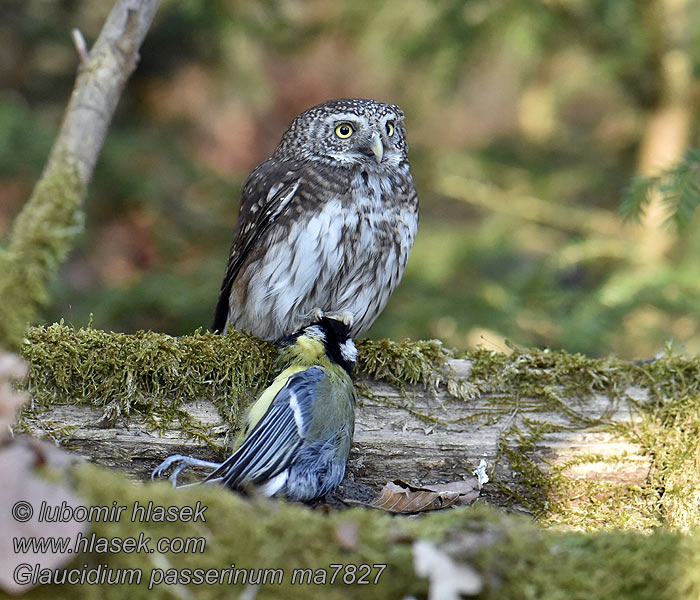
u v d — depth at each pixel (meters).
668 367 6.93
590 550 4.71
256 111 18.61
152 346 6.46
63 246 4.79
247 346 6.69
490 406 6.83
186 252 13.66
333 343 6.62
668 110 13.74
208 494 4.59
